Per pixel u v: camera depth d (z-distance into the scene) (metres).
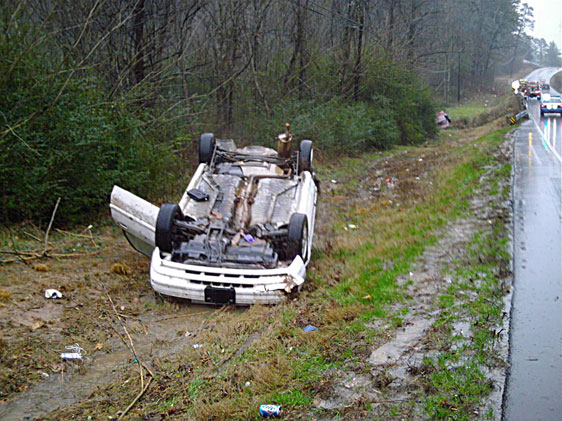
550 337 5.64
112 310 6.49
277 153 10.31
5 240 8.64
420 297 6.84
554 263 8.07
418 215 11.55
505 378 4.82
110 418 4.30
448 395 4.54
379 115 29.53
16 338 5.52
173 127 14.87
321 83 27.41
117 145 11.01
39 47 10.96
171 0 17.41
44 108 9.60
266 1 23.22
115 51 14.94
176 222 7.39
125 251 8.98
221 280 6.71
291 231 7.35
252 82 21.98
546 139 23.72
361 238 9.99
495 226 10.13
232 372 4.98
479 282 7.30
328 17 27.22
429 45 46.16
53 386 4.78
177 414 4.36
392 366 5.00
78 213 10.48
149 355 5.45
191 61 20.03
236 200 8.27
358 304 6.66
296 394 4.59
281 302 6.73
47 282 7.13
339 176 18.78
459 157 20.77
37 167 9.20
